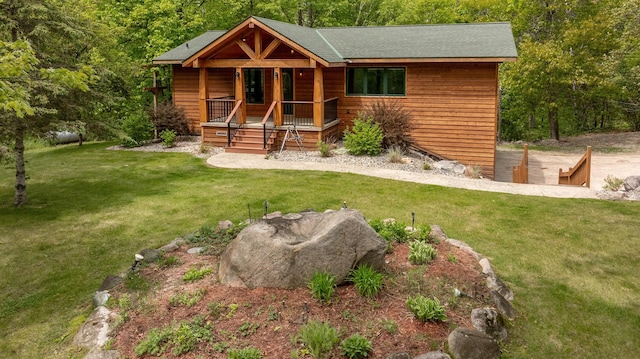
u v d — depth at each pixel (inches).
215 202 470.3
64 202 482.3
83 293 287.9
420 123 748.6
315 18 1443.2
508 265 324.2
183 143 826.2
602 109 1212.5
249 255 256.2
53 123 425.4
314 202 464.4
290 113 868.0
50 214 441.4
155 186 540.1
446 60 681.6
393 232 320.8
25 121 418.9
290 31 747.4
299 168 617.0
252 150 714.2
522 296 282.5
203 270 279.9
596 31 1007.6
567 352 231.5
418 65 735.1
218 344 211.2
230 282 259.0
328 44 801.6
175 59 842.2
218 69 901.8
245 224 355.6
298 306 235.3
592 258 336.8
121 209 453.7
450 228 394.9
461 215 429.4
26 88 376.2
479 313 235.5
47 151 821.2
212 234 346.9
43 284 301.3
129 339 221.6
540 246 358.3
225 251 279.9
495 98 704.4
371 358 201.9
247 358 197.8
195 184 543.8
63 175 605.9
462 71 713.0
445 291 256.1
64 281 304.7
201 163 659.4
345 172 593.6
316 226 271.3
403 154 699.4
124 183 557.3
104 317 242.4
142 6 1018.1
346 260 251.3
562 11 1093.1
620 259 335.3
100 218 427.5
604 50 1049.5
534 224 406.3
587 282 301.1
